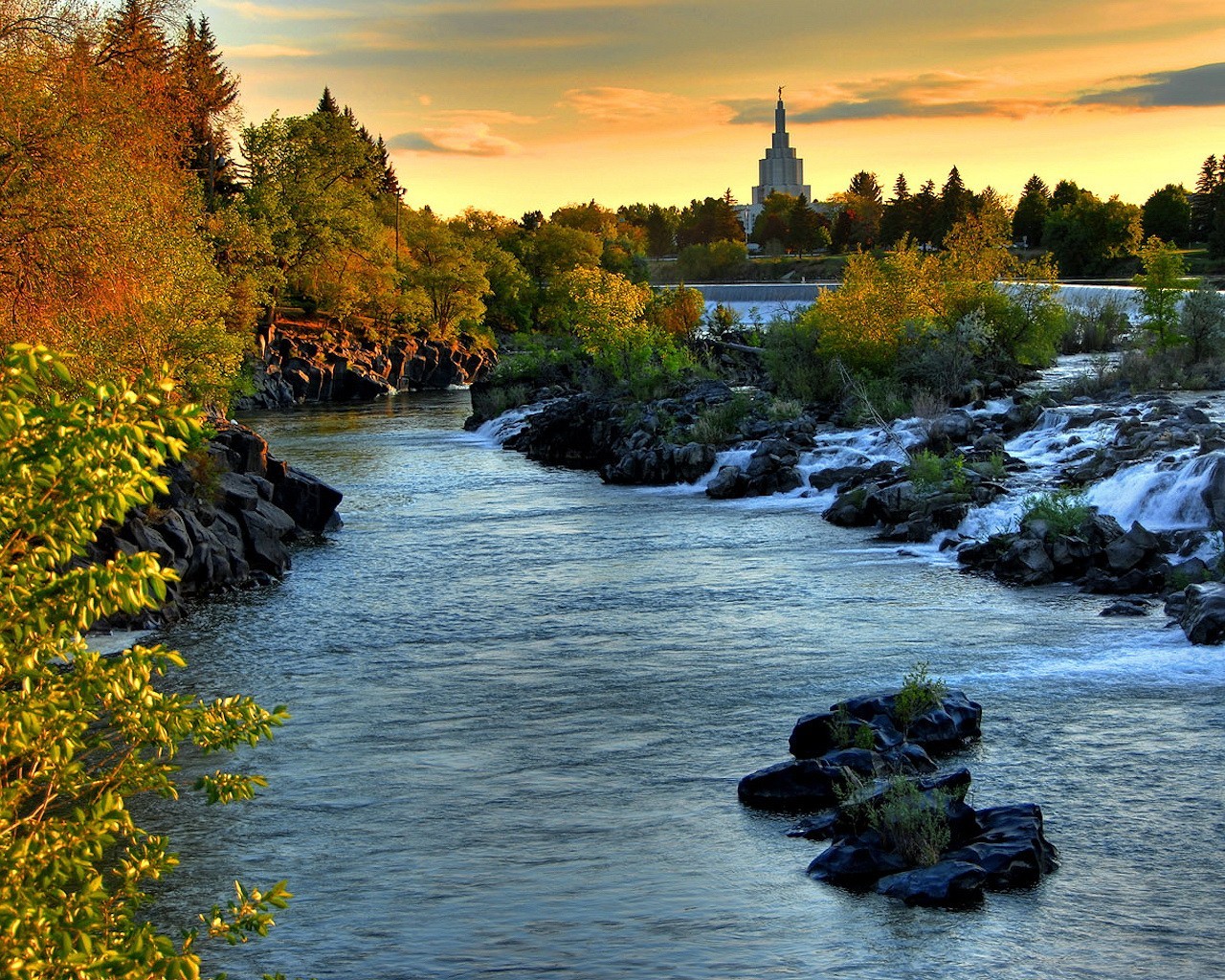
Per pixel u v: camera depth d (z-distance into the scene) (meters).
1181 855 15.34
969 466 42.50
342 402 99.06
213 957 13.65
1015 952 12.99
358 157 113.50
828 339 61.72
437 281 126.00
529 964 13.19
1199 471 34.16
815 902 14.38
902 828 15.31
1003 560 31.83
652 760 19.66
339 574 35.09
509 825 17.22
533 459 61.66
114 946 7.05
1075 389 58.34
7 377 6.64
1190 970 12.52
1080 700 21.67
